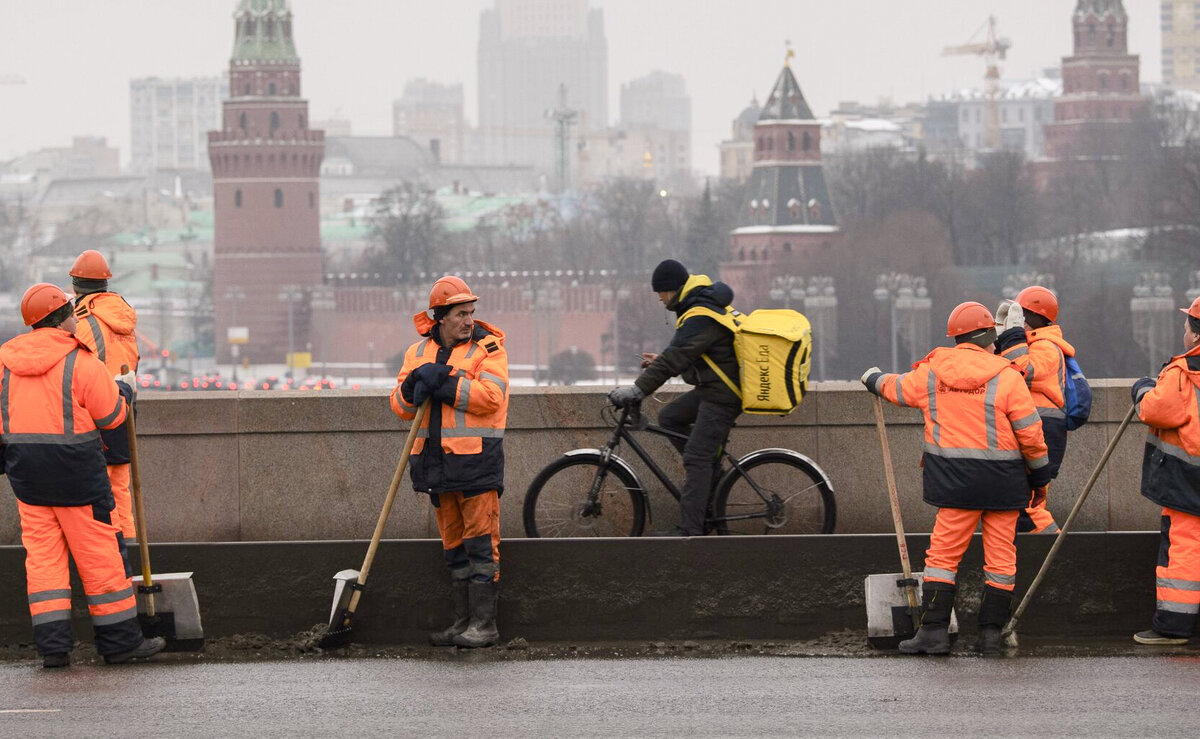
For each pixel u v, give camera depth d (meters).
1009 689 20.70
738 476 26.44
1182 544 23.59
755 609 24.42
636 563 24.47
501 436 23.84
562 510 26.64
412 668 22.48
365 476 29.33
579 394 29.03
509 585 24.52
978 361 22.83
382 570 24.48
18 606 24.31
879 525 29.27
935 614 23.11
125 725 19.19
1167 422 23.27
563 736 18.62
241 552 24.56
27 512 22.62
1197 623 23.97
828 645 23.98
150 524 29.30
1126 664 22.30
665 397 28.59
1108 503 29.78
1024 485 22.88
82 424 22.55
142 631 23.69
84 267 26.00
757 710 19.75
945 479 22.86
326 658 23.38
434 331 23.95
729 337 25.69
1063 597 24.47
